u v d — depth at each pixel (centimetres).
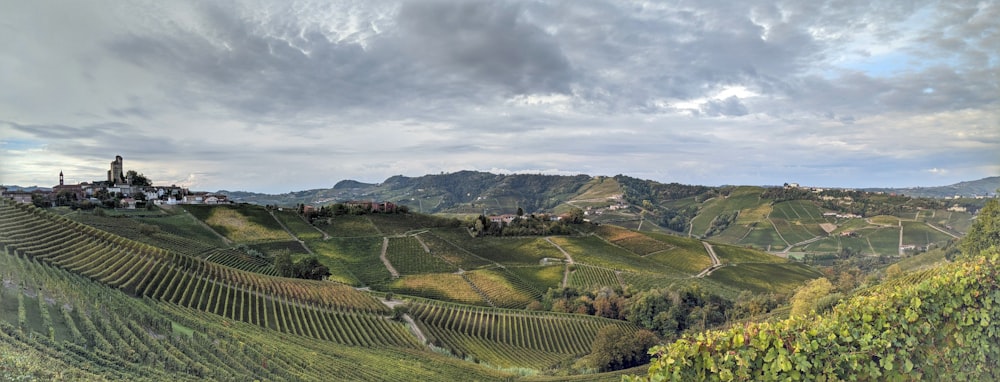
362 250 13050
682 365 1031
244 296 6444
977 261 1094
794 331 1012
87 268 5475
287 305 6625
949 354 1020
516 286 11281
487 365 6062
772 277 12788
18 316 2802
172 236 10925
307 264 9700
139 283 5472
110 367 2553
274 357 3884
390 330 6744
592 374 5284
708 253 14988
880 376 1012
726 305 9006
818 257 16812
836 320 1034
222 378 2992
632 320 8619
